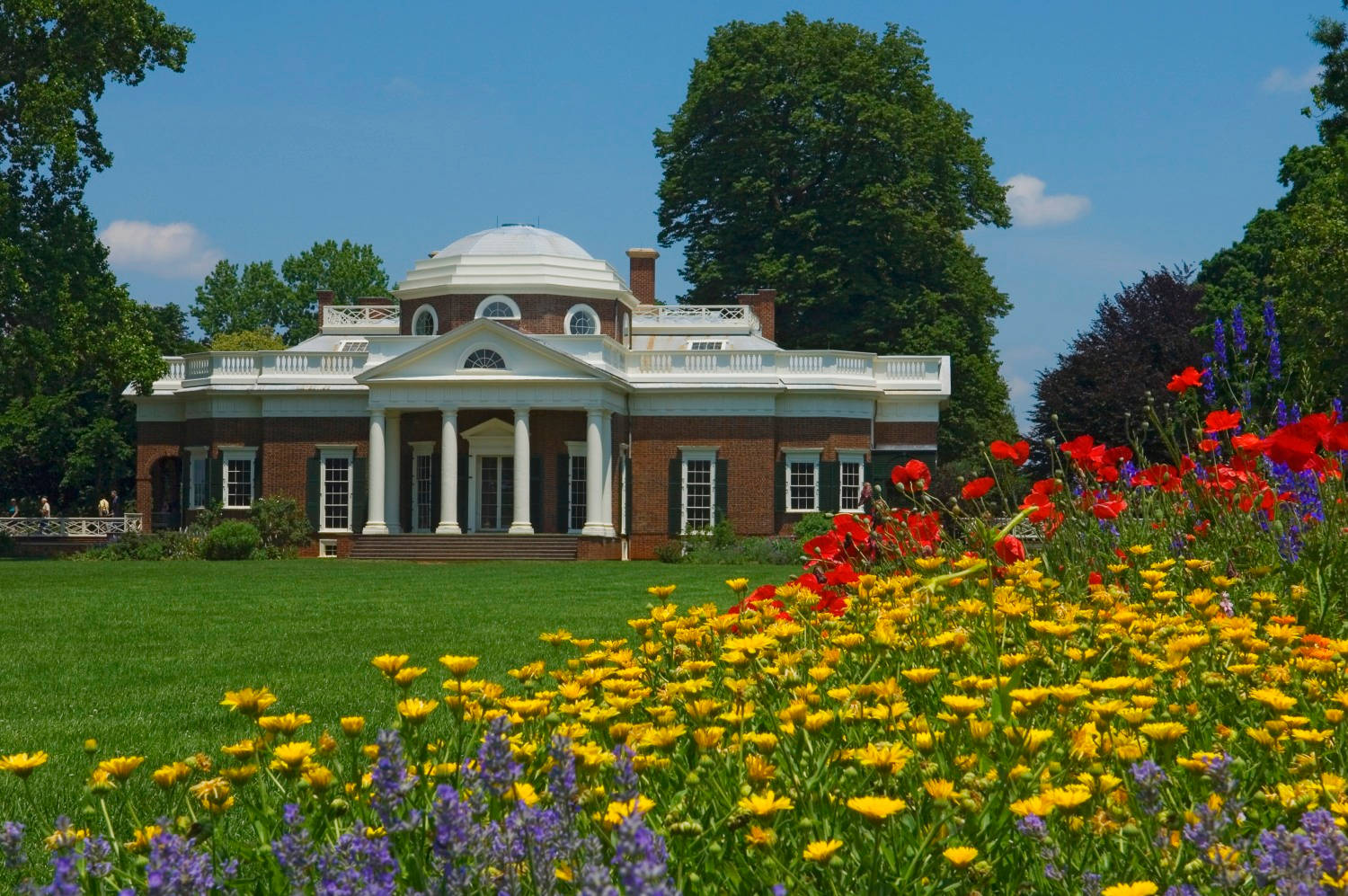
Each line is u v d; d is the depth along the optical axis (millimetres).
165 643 16500
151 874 2773
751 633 5953
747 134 66188
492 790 3326
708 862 3547
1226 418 7934
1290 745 3973
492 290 49938
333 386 47938
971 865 3303
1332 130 41344
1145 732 3682
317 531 47906
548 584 27797
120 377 42906
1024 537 8797
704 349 50312
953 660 5281
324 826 3805
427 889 3012
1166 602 6066
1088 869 3551
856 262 64438
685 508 48344
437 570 35000
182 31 43750
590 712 4031
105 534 55875
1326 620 6461
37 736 9812
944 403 57812
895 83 67750
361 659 14445
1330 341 35719
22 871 3500
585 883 2398
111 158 43219
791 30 66375
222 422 48969
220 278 101438
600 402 45688
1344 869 2664
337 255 102188
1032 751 3703
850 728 4324
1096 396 52250
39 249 41250
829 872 3332
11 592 25844
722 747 4215
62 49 41469
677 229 68312
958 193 67125
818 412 48500
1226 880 2918
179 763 3971
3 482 77562
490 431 48281
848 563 7984
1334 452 7438
